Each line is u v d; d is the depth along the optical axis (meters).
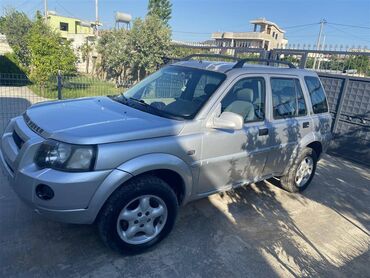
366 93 6.64
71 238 3.07
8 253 2.78
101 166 2.48
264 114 3.72
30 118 2.98
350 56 7.32
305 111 4.33
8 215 3.35
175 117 3.09
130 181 2.72
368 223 4.09
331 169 6.14
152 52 15.80
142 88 3.89
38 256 2.79
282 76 3.99
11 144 2.89
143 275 2.70
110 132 2.61
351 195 4.94
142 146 2.67
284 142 4.00
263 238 3.45
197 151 3.04
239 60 3.70
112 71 18.98
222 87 3.28
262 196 4.47
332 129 7.33
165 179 3.12
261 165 3.86
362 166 6.61
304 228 3.77
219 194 4.34
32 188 2.45
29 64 16.69
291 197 4.57
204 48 11.80
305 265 3.09
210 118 3.13
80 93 10.01
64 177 2.39
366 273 3.08
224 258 3.04
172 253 3.02
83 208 2.50
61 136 2.51
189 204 3.98
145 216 2.87
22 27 21.98
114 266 2.77
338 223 4.00
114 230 2.70
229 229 3.54
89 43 23.34
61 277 2.59
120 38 16.75
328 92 7.37
